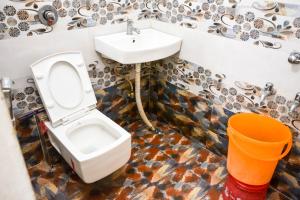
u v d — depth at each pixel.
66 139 1.49
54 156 1.83
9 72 1.48
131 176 1.77
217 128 1.90
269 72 1.45
